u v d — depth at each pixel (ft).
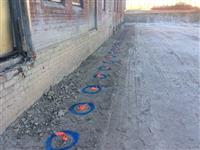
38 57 12.98
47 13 14.02
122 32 65.92
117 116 11.92
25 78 11.63
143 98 14.35
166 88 16.26
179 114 12.21
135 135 10.19
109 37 49.96
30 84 12.26
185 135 10.25
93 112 12.36
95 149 9.20
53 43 15.40
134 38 49.57
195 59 26.53
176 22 113.70
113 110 12.64
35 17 12.44
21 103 11.46
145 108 12.89
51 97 14.01
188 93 15.30
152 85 16.87
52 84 15.62
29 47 11.71
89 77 18.79
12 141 9.59
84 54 25.00
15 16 11.07
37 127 10.67
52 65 15.30
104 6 40.04
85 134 10.23
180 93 15.28
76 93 15.15
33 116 11.60
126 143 9.61
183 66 22.98
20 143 9.48
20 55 11.59
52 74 15.46
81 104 13.33
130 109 12.76
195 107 13.12
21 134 10.07
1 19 10.37
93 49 30.37
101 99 14.16
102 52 30.83
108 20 46.50
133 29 76.79
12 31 11.25
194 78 18.81
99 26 34.37
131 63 24.20
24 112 11.83
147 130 10.61
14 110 10.85
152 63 24.22
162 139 9.92
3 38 10.60
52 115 11.91
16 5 10.93
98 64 23.56
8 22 10.89
